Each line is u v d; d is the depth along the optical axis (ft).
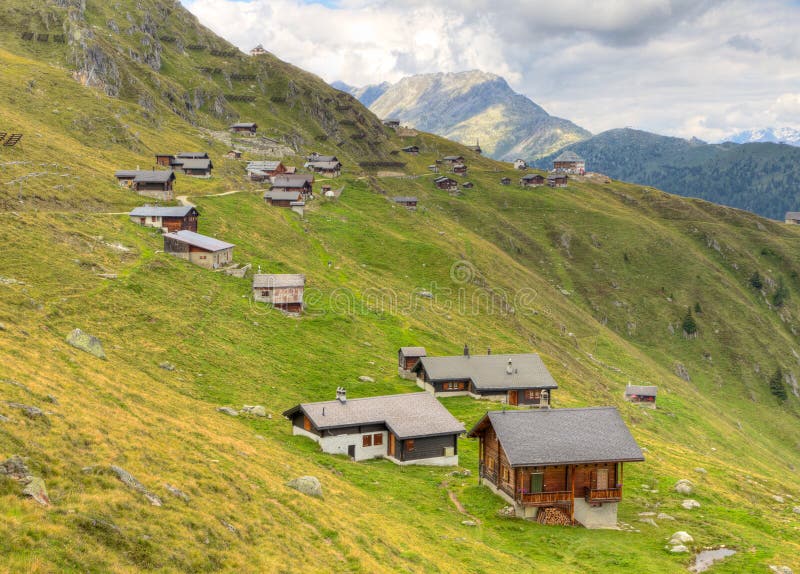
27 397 140.26
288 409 282.97
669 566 173.99
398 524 173.88
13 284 297.74
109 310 314.76
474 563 158.51
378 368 382.63
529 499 205.05
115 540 99.35
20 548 86.17
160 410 199.11
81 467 117.08
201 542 112.98
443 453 260.01
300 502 155.02
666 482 252.62
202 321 352.69
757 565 178.09
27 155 520.01
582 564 172.86
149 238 454.40
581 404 407.44
